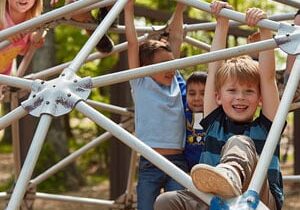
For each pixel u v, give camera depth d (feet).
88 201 26.37
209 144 15.80
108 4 18.97
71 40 49.90
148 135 18.85
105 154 51.26
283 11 51.70
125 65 33.83
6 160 53.47
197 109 18.95
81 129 55.11
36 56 41.60
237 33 32.24
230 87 15.52
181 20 21.30
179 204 15.24
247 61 15.81
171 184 18.80
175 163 18.81
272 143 13.14
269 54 15.56
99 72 49.14
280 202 15.33
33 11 20.61
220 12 16.07
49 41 42.06
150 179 18.84
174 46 21.26
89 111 14.43
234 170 13.10
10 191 25.07
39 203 41.42
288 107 13.62
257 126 15.66
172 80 19.27
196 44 23.71
